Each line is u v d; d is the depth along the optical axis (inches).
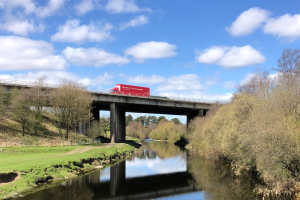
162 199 917.2
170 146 3735.2
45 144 2075.5
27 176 976.9
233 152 1283.2
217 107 2876.5
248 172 1231.5
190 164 1748.3
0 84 2223.2
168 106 3267.7
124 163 1758.1
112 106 2876.5
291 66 1615.4
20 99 2170.3
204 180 1225.4
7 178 904.3
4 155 1430.9
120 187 1066.7
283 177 851.4
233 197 909.2
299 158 821.2
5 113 2305.6
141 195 966.4
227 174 1321.4
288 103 1016.2
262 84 1859.0
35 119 2308.1
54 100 2380.7
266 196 862.5
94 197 903.7
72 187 1002.1
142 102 3014.3
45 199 821.2
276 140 846.5
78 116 2470.5
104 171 1403.8
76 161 1364.4
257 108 1200.8
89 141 2706.7
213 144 1674.5
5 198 788.6
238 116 1341.0
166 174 1387.8
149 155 2369.6
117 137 3208.7
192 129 2861.7
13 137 2020.2
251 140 1031.0
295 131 883.4
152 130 6899.6
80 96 2327.8
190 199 909.8
